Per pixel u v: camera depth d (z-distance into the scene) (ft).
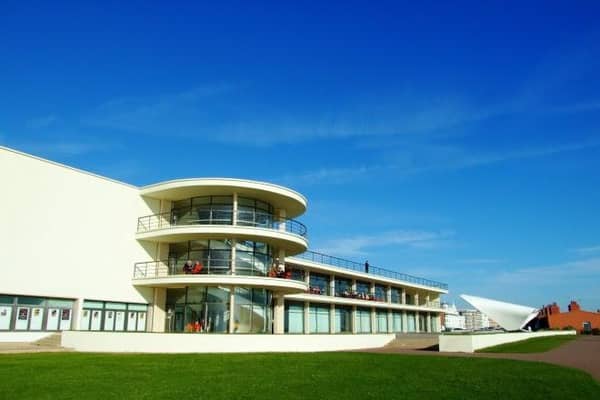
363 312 196.65
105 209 112.06
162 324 116.78
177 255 118.62
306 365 70.49
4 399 43.83
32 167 100.99
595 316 266.57
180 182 112.37
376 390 50.88
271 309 119.65
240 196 116.57
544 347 112.68
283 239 115.85
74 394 46.14
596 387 54.24
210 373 61.21
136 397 45.24
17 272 95.91
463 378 59.21
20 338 95.81
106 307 109.50
